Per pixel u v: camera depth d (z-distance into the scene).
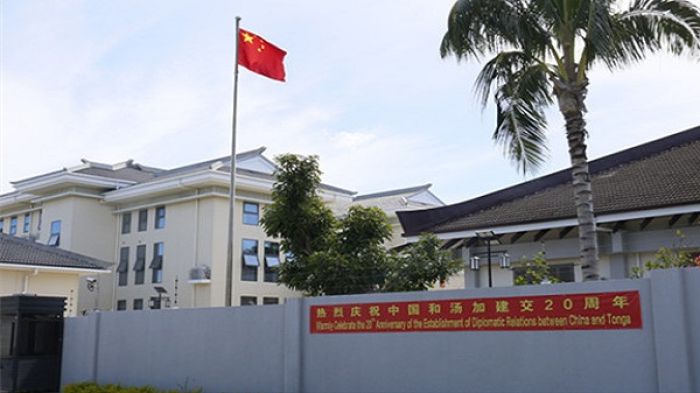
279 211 18.20
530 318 9.13
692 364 7.77
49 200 38.81
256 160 39.31
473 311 9.66
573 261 17.59
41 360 15.85
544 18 12.44
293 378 11.49
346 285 17.33
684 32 12.34
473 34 12.66
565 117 12.63
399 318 10.43
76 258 26.31
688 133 19.84
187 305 33.53
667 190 15.89
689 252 15.42
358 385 10.76
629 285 8.40
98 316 15.43
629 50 12.84
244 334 12.55
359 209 18.45
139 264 36.47
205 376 13.05
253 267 34.59
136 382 14.27
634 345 8.26
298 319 11.60
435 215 20.42
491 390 9.34
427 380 10.00
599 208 16.02
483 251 19.36
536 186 20.72
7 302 16.03
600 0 11.36
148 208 36.91
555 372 8.83
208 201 33.97
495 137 13.18
